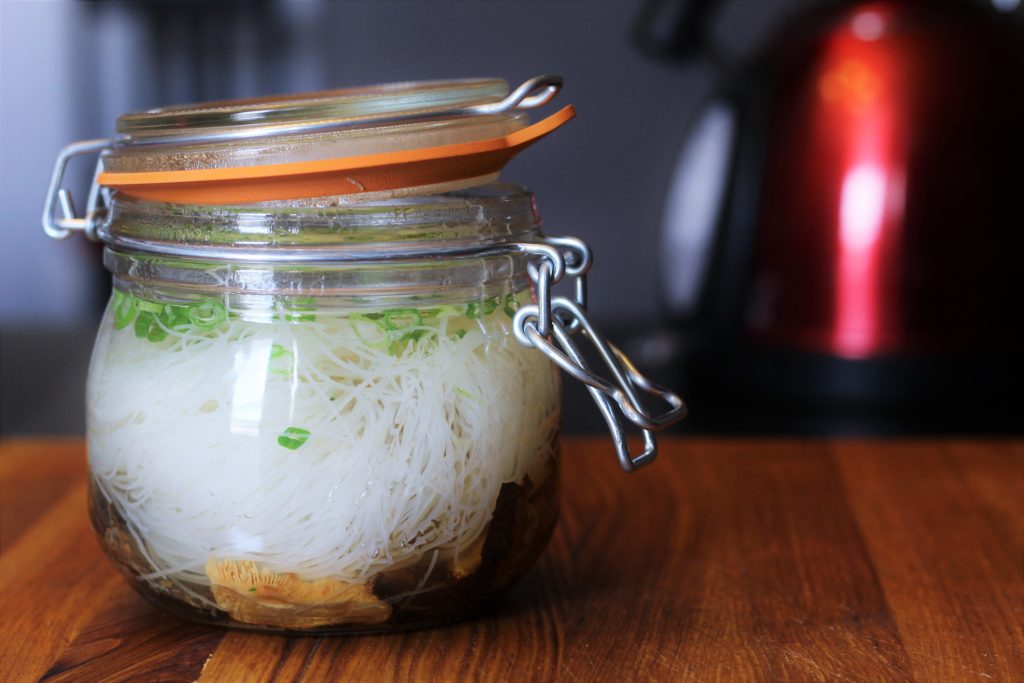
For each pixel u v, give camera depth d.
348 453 0.38
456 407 0.39
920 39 0.63
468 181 0.39
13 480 0.53
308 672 0.39
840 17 0.65
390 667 0.39
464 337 0.39
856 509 0.50
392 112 0.38
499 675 0.39
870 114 0.63
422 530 0.39
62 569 0.45
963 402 0.65
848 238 0.64
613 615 0.42
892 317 0.64
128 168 0.39
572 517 0.50
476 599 0.41
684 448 0.56
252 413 0.38
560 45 0.97
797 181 0.65
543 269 0.38
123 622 0.42
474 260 0.39
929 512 0.50
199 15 0.99
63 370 0.77
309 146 0.37
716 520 0.49
